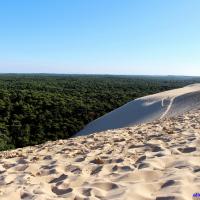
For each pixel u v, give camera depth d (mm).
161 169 5051
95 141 9148
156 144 7078
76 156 7012
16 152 8914
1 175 5695
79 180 4863
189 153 5957
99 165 5695
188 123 11148
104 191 4227
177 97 32812
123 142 8219
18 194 4316
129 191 3988
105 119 35344
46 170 5770
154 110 30828
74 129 38188
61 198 4035
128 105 35688
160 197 3695
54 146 9266
